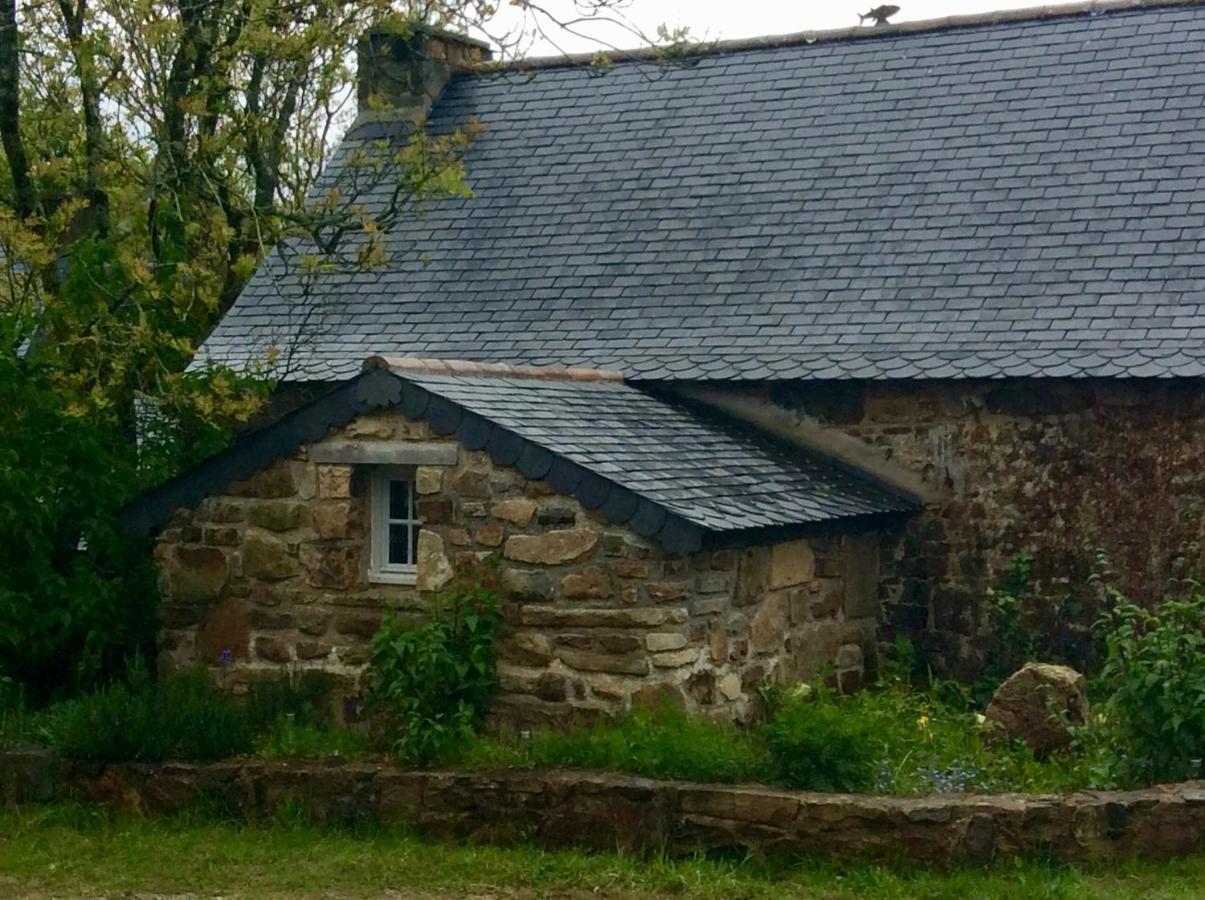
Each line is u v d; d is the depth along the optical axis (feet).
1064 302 42.45
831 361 43.27
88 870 28.17
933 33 52.80
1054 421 41.88
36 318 39.14
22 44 45.98
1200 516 40.19
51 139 46.65
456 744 31.48
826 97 52.26
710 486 35.88
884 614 43.68
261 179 47.93
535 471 33.30
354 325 50.37
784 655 37.93
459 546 34.17
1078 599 41.57
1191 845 27.14
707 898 25.91
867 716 33.14
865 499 41.11
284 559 36.09
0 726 34.35
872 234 46.91
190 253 43.29
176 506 37.01
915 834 26.94
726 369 44.09
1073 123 47.47
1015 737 33.22
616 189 52.16
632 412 40.63
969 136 48.62
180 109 43.50
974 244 45.21
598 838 28.66
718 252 48.47
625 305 47.85
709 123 53.21
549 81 57.52
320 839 29.63
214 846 29.27
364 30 45.52
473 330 48.70
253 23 43.21
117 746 32.17
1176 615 31.24
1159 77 47.70
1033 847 26.84
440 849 28.89
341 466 35.42
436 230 52.95
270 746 32.19
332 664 35.55
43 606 37.47
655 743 29.91
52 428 38.11
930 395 43.14
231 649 36.65
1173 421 40.52
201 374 40.88
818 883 26.50
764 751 30.30
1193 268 41.91
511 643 33.63
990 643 42.52
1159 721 29.45
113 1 43.19
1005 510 42.42
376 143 47.83
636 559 32.68
